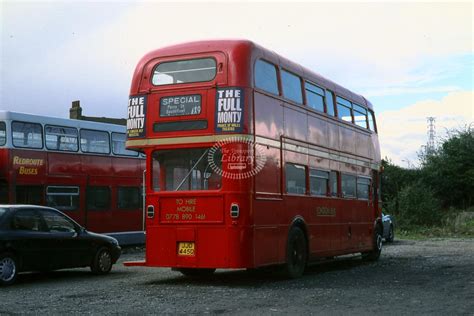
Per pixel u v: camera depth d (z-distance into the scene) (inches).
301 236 572.1
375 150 827.4
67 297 434.3
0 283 498.6
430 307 375.6
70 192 847.7
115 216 922.7
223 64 494.3
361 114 786.2
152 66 524.7
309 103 616.1
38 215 543.5
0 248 499.2
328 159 653.9
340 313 355.6
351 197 719.1
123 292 461.7
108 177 915.4
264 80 519.8
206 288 484.4
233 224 482.0
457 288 470.6
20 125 784.9
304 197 585.3
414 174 2071.9
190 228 497.7
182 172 507.2
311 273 617.3
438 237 1384.1
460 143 2111.2
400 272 610.2
